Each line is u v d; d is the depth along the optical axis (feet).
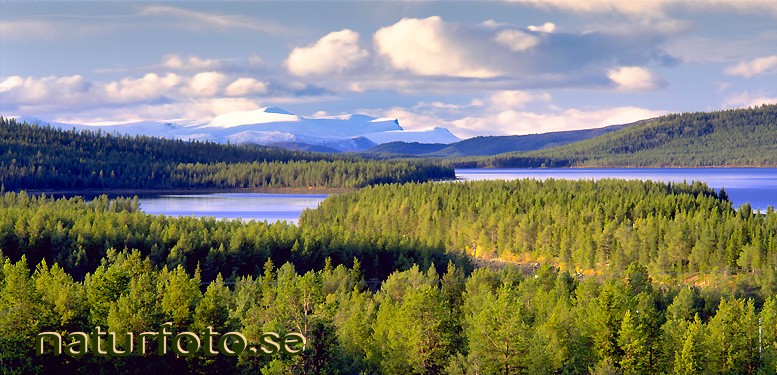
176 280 388.37
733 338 380.37
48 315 367.25
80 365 356.38
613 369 354.54
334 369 358.43
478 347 355.97
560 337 387.75
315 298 381.81
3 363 348.18
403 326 374.63
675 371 360.07
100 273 408.67
